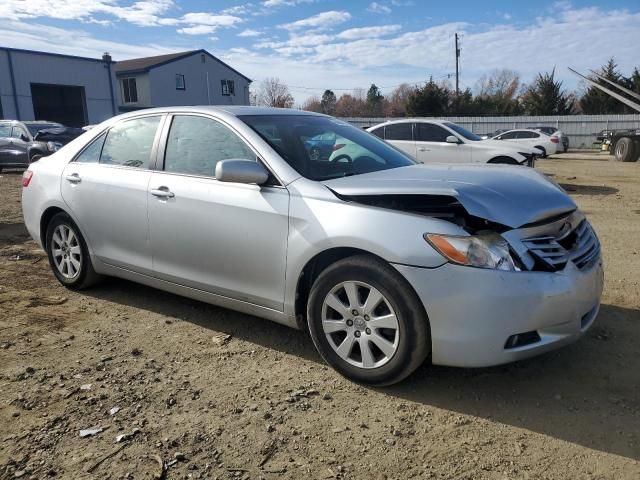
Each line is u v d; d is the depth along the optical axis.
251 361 3.67
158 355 3.76
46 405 3.12
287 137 3.90
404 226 3.06
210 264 3.87
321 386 3.34
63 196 4.82
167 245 4.10
